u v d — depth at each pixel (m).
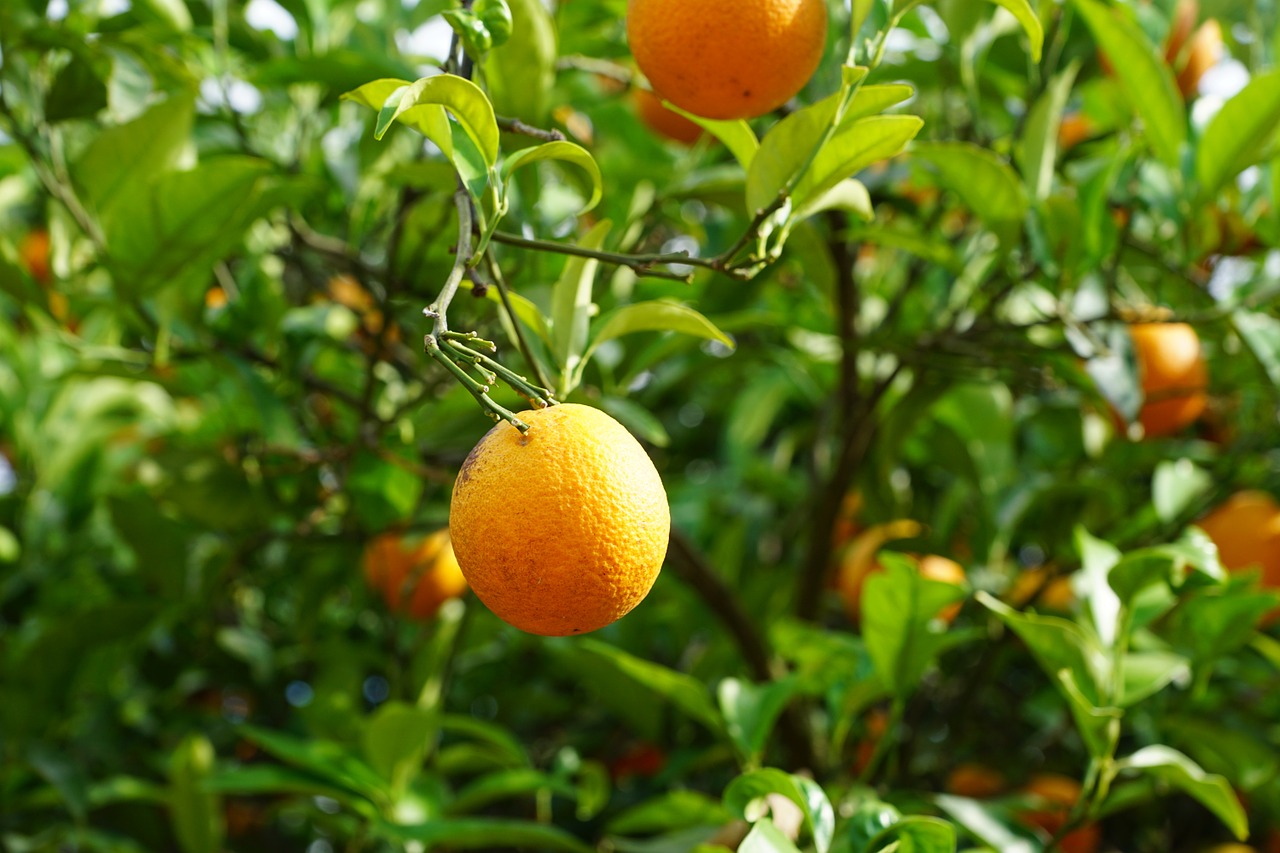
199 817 1.30
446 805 1.16
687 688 1.11
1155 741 1.22
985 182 1.10
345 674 1.45
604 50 1.27
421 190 1.21
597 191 0.91
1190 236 1.20
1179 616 1.16
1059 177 1.28
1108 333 1.16
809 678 1.16
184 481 1.24
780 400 1.68
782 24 0.90
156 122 1.15
